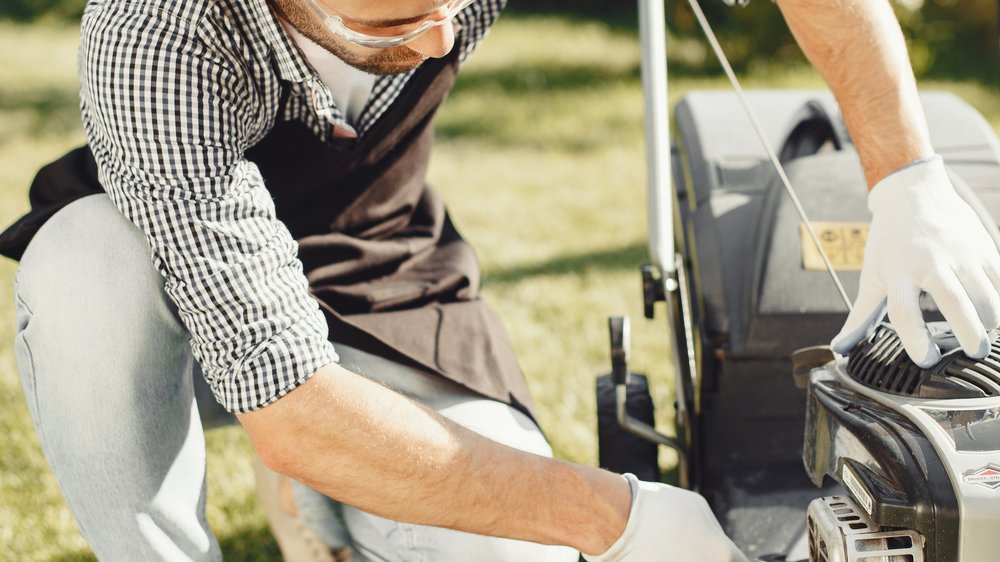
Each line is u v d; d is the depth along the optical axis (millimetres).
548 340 2770
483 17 1491
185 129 1102
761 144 1804
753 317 1554
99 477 1255
